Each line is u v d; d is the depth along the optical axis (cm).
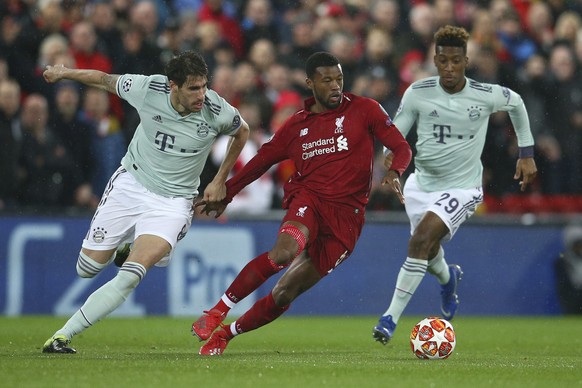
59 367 2180
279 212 4762
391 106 5328
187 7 5591
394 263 4888
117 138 4784
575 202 5416
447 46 3088
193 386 1895
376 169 5050
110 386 1878
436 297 4928
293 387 1911
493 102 3167
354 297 4844
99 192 4744
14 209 4450
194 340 3319
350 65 5384
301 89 5303
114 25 5000
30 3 4988
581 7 6222
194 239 4638
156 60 5019
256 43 5375
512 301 5006
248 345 3219
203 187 4766
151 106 2603
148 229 2603
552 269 5066
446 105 3148
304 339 3516
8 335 3347
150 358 2470
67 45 4903
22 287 4444
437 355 2609
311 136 2692
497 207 5288
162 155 2617
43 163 4594
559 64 5566
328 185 2678
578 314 5078
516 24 5906
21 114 4741
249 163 2738
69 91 4678
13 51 4875
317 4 5791
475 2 6047
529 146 3297
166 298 4588
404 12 5875
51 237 4491
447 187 3191
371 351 2986
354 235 2722
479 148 3203
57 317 4378
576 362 2614
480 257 4978
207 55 5178
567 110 5506
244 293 2577
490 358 2739
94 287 4550
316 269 2677
